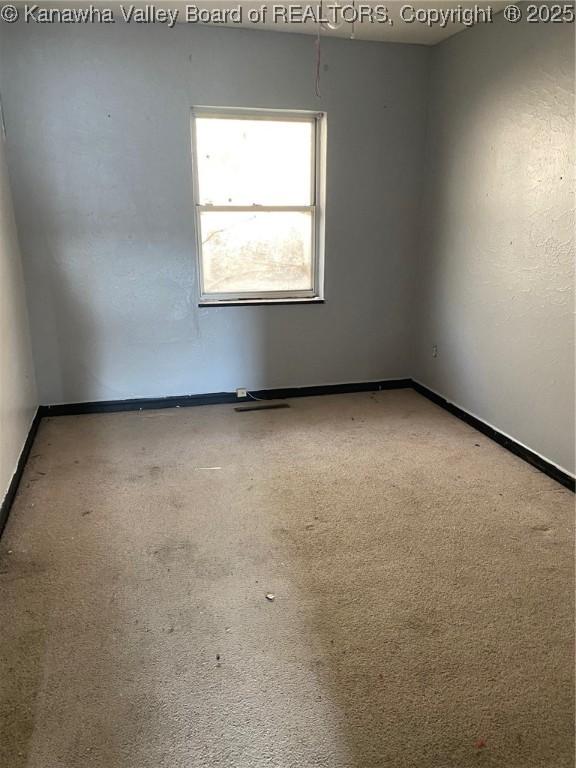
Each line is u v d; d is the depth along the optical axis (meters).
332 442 3.48
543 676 1.73
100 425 3.77
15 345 3.19
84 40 3.36
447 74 3.71
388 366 4.48
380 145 3.99
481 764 1.46
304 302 4.16
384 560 2.29
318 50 3.50
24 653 1.81
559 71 2.71
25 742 1.52
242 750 1.50
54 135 3.45
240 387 4.22
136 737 1.53
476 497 2.79
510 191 3.16
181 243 3.83
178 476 3.03
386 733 1.54
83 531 2.50
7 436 2.77
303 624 1.95
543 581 2.16
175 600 2.06
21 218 3.53
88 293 3.77
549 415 2.98
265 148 3.91
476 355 3.62
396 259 4.26
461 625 1.94
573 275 2.74
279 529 2.52
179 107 3.59
